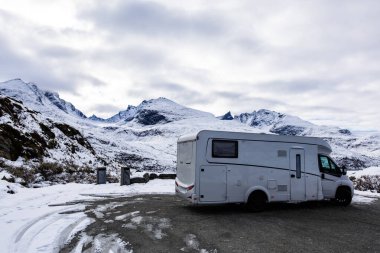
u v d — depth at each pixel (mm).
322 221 9961
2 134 23891
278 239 7797
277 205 13172
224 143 11320
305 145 12586
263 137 11883
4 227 8484
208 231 8539
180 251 6816
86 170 26953
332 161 13219
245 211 11648
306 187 12375
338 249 7027
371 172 24344
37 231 8180
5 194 13203
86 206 12023
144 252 6734
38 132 29750
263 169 11734
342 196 13203
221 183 11133
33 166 22938
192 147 11227
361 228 9008
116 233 8195
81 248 6953
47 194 14617
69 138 37000
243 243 7438
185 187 11422
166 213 11039
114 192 16406
